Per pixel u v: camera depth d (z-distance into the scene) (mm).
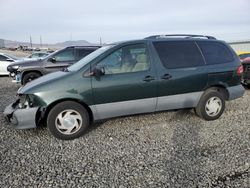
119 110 4750
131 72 4746
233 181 3129
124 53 4777
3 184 3152
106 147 4215
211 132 4785
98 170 3473
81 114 4562
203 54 5367
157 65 4910
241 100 7309
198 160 3684
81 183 3164
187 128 5016
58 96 4383
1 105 7121
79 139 4574
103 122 5418
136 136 4668
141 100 4832
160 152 3982
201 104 5352
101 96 4586
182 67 5098
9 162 3730
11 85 11234
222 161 3635
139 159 3766
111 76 4625
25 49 76188
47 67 9656
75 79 4480
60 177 3312
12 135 4777
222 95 5492
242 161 3615
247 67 8617
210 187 3014
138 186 3072
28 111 4363
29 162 3729
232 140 4387
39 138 4633
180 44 5234
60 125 4500
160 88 4906
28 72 9688
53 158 3852
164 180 3186
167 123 5312
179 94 5102
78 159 3809
